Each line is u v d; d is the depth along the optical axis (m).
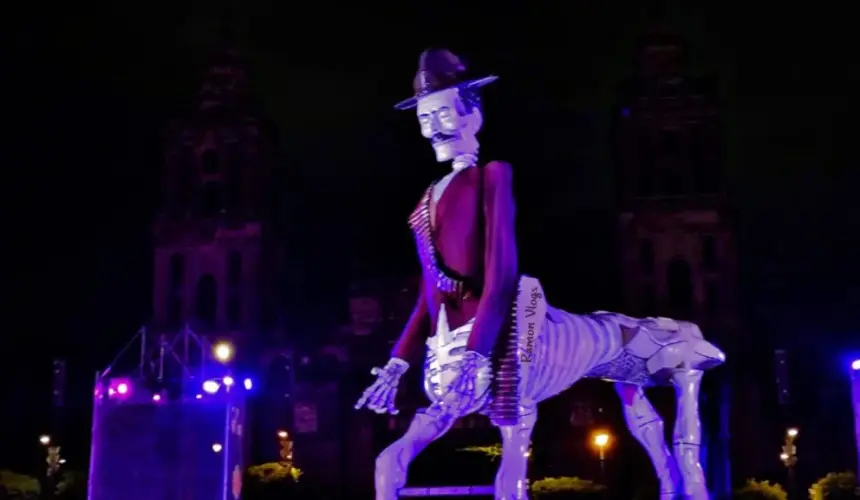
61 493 33.53
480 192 9.52
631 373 11.19
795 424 43.97
